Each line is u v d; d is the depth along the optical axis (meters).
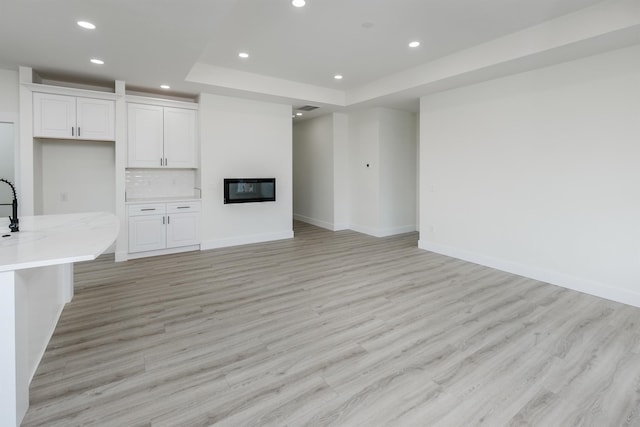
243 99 5.63
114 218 2.90
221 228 5.60
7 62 3.91
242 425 1.70
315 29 3.49
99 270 4.29
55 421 1.71
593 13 2.97
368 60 4.43
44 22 2.95
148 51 3.60
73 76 4.43
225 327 2.76
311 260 4.80
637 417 1.75
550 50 3.31
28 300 1.97
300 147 8.08
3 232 2.29
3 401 1.59
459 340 2.55
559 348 2.43
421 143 5.39
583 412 1.79
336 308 3.14
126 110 4.80
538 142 3.92
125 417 1.74
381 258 4.92
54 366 2.19
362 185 6.80
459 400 1.89
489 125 4.42
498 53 3.70
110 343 2.49
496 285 3.78
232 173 5.61
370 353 2.37
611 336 2.61
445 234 5.11
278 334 2.64
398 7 3.03
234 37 3.71
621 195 3.30
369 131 6.53
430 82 4.52
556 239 3.81
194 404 1.85
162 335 2.62
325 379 2.08
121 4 2.65
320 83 5.57
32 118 4.11
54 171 4.68
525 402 1.87
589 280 3.54
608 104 3.35
